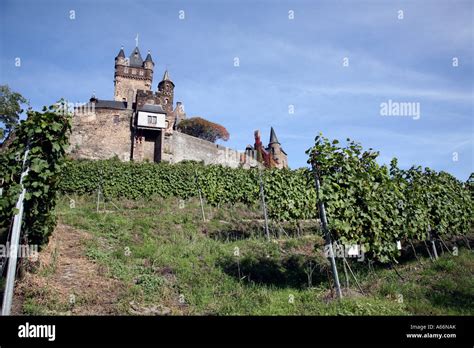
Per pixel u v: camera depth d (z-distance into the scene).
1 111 51.69
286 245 12.30
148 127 52.19
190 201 22.56
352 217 8.21
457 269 9.59
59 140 6.80
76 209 16.02
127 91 77.75
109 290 6.99
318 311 6.44
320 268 9.73
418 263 10.89
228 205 19.88
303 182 15.55
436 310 6.73
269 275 9.10
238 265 9.20
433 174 14.43
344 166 8.43
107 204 20.30
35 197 6.60
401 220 10.12
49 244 8.60
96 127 51.28
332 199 8.03
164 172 24.39
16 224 5.71
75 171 23.69
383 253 9.13
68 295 6.43
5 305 5.23
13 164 6.34
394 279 9.01
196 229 14.10
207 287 7.76
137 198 23.23
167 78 78.75
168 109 56.19
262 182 16.44
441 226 12.32
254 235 14.17
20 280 6.65
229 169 21.73
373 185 8.98
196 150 56.19
